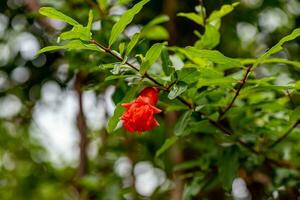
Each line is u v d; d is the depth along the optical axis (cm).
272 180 131
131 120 106
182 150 152
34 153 217
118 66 105
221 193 149
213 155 128
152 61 106
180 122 113
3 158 222
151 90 108
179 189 148
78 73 147
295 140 130
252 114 123
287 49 161
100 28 129
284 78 136
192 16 120
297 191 131
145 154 160
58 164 214
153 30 137
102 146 163
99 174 168
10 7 154
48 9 102
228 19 161
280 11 165
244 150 124
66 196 210
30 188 209
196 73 107
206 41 118
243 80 108
